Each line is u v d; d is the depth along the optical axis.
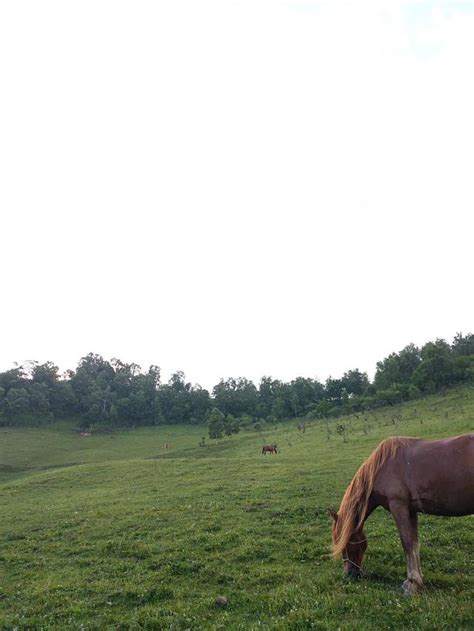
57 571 12.42
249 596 9.48
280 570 10.81
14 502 28.02
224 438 90.81
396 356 100.75
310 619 7.89
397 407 73.12
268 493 20.66
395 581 9.52
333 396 119.75
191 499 20.94
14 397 125.25
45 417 128.88
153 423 134.50
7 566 13.42
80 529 16.95
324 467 28.42
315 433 63.66
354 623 7.51
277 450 53.12
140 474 33.78
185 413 138.75
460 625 7.12
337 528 9.91
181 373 162.00
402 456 9.29
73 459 83.38
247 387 147.12
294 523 15.22
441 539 12.04
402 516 9.03
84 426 125.62
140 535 15.22
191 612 8.88
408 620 7.49
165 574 11.27
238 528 14.82
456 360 81.31
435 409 60.94
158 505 20.03
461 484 8.49
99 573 11.84
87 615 9.30
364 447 40.50
